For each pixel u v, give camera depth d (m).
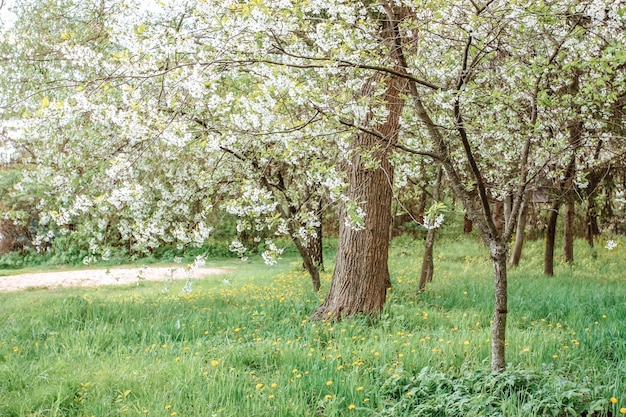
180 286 12.64
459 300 8.34
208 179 7.85
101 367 5.26
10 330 7.12
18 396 4.64
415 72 5.83
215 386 4.54
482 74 5.62
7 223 18.02
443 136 5.51
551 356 4.94
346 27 4.69
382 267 7.21
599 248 16.02
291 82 4.52
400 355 4.98
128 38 4.61
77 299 8.83
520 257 15.24
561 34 5.15
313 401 4.39
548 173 7.39
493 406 3.96
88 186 6.92
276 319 7.42
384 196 7.11
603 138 6.19
